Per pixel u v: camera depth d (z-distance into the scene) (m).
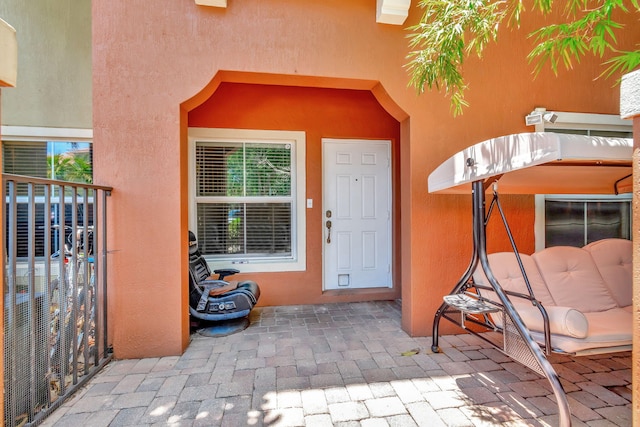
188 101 2.52
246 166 3.82
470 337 2.83
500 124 2.91
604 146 1.51
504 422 1.70
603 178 2.21
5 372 1.58
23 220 3.27
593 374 2.20
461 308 2.00
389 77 2.72
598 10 1.71
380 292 3.96
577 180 2.26
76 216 2.04
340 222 4.04
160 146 2.46
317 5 2.62
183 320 2.55
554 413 1.77
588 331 1.84
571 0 1.98
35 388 1.71
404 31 2.73
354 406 1.83
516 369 2.26
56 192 3.32
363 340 2.76
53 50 3.29
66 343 1.95
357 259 4.08
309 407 1.82
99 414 1.77
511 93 2.93
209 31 2.49
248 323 3.13
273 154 3.87
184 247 2.58
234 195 3.80
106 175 2.40
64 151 3.34
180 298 2.49
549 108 3.00
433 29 2.00
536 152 1.54
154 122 2.45
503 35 2.89
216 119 3.66
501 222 3.01
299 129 3.82
